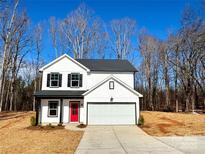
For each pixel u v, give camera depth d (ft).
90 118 82.43
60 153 37.55
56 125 79.77
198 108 167.84
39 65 153.79
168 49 157.48
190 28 137.90
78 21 147.23
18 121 88.63
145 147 41.93
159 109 170.91
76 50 144.46
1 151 39.99
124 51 153.38
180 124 78.28
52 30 147.33
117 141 49.16
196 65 144.87
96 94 83.76
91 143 46.83
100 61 102.99
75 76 91.97
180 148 40.65
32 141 49.44
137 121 82.23
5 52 113.70
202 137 53.57
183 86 159.02
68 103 87.45
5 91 172.45
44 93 86.07
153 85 177.47
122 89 84.38
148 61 174.81
